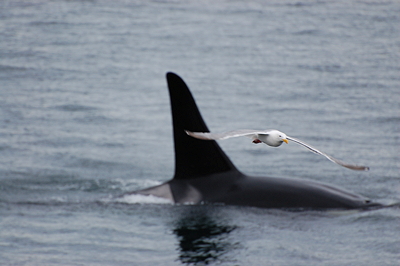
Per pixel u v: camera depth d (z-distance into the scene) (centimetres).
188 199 4719
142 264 3547
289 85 10188
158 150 6738
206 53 12938
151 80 10512
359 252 3700
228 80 10581
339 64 11869
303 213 4453
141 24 16100
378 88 9931
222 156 4972
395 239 3891
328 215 4409
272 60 12269
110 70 11150
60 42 13412
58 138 7056
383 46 13638
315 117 8175
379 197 5000
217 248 3803
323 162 6272
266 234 4038
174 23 16425
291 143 7069
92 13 17338
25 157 6281
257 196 4681
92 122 7850
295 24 16488
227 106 8825
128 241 3938
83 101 8919
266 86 10119
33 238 3969
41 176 5644
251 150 6862
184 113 4869
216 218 4359
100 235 4041
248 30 15650
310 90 9819
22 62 11375
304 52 13050
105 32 14838
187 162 4925
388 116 8181
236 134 1934
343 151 6625
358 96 9400
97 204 4731
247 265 3509
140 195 4853
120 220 4350
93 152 6562
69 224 4259
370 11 18562
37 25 15125
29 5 18062
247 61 12188
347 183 5491
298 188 4772
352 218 4334
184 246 3828
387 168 5962
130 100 9144
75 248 3803
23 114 8069
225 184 4838
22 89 9462
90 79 10375
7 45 12794
